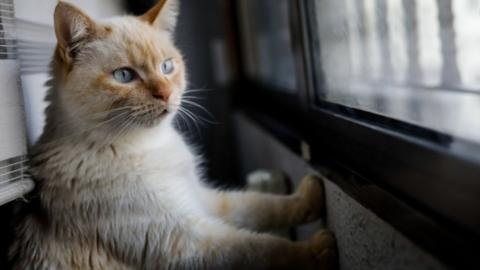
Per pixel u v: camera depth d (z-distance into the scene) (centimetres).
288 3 132
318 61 118
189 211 94
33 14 110
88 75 92
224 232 95
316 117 115
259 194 117
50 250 91
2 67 84
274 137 153
